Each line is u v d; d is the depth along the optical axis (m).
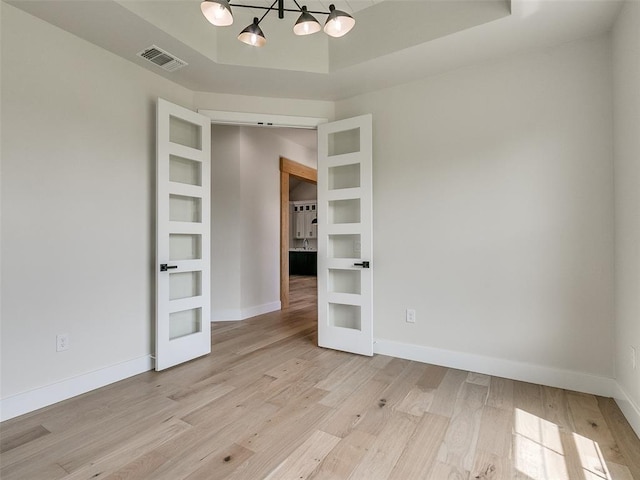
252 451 1.71
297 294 6.80
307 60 2.86
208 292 3.19
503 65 2.63
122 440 1.80
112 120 2.58
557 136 2.44
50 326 2.22
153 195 2.88
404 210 3.06
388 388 2.43
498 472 1.55
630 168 1.97
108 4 2.05
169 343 2.83
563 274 2.42
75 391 2.33
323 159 3.37
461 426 1.93
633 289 1.93
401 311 3.08
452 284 2.83
